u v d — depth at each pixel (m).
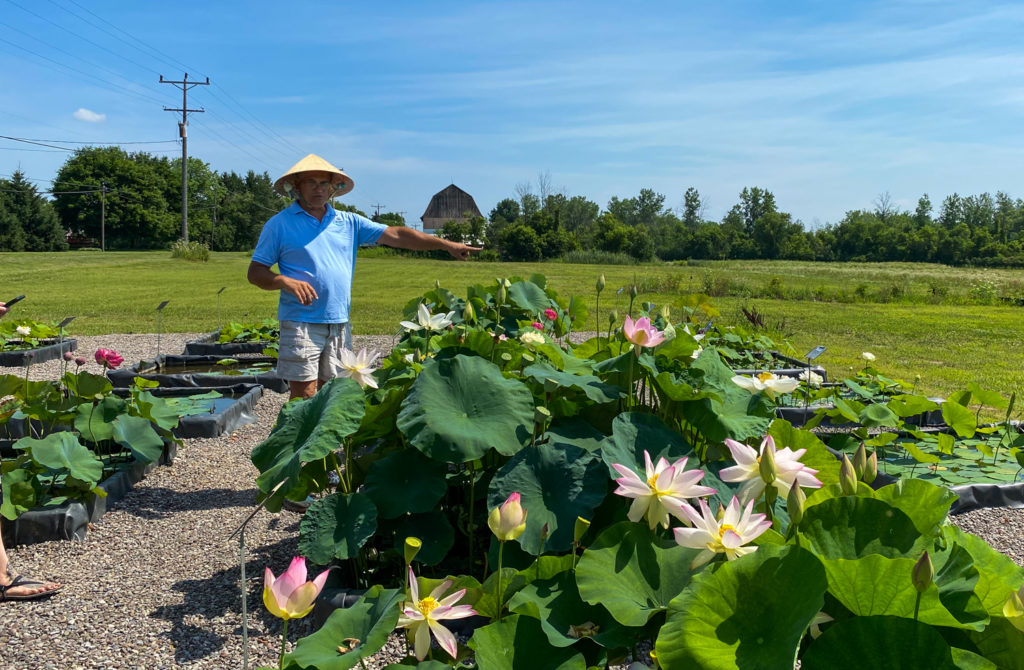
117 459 4.50
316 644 1.54
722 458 2.74
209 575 3.12
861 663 1.26
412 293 19.25
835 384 6.62
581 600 1.81
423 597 1.73
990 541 3.66
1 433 5.13
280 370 4.31
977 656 1.21
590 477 2.34
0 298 16.80
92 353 9.17
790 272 43.28
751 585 1.39
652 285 22.19
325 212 4.39
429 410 2.44
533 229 56.81
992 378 8.05
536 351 3.28
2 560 2.89
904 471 4.55
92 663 2.47
